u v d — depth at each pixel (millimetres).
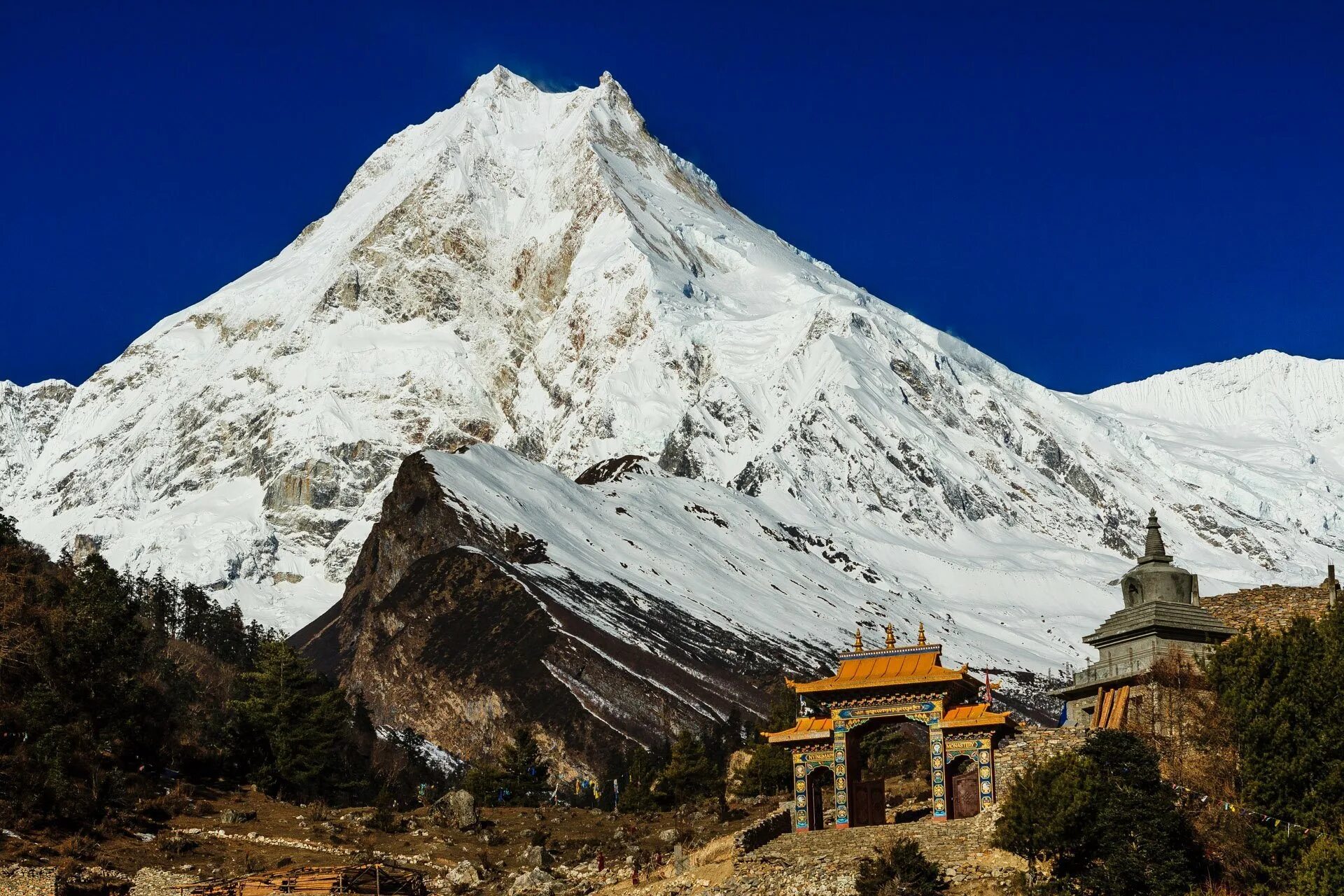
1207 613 114812
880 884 96000
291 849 128625
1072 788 95688
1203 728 105438
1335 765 97812
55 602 158125
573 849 132375
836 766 110500
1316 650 104750
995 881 95875
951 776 108125
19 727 137000
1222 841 96500
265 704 162750
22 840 121688
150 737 149875
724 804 136875
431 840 134625
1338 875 89625
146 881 117625
